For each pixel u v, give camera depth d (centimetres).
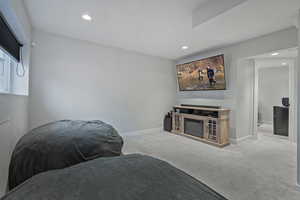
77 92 335
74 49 327
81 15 229
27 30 229
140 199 62
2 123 125
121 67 394
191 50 397
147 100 447
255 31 270
